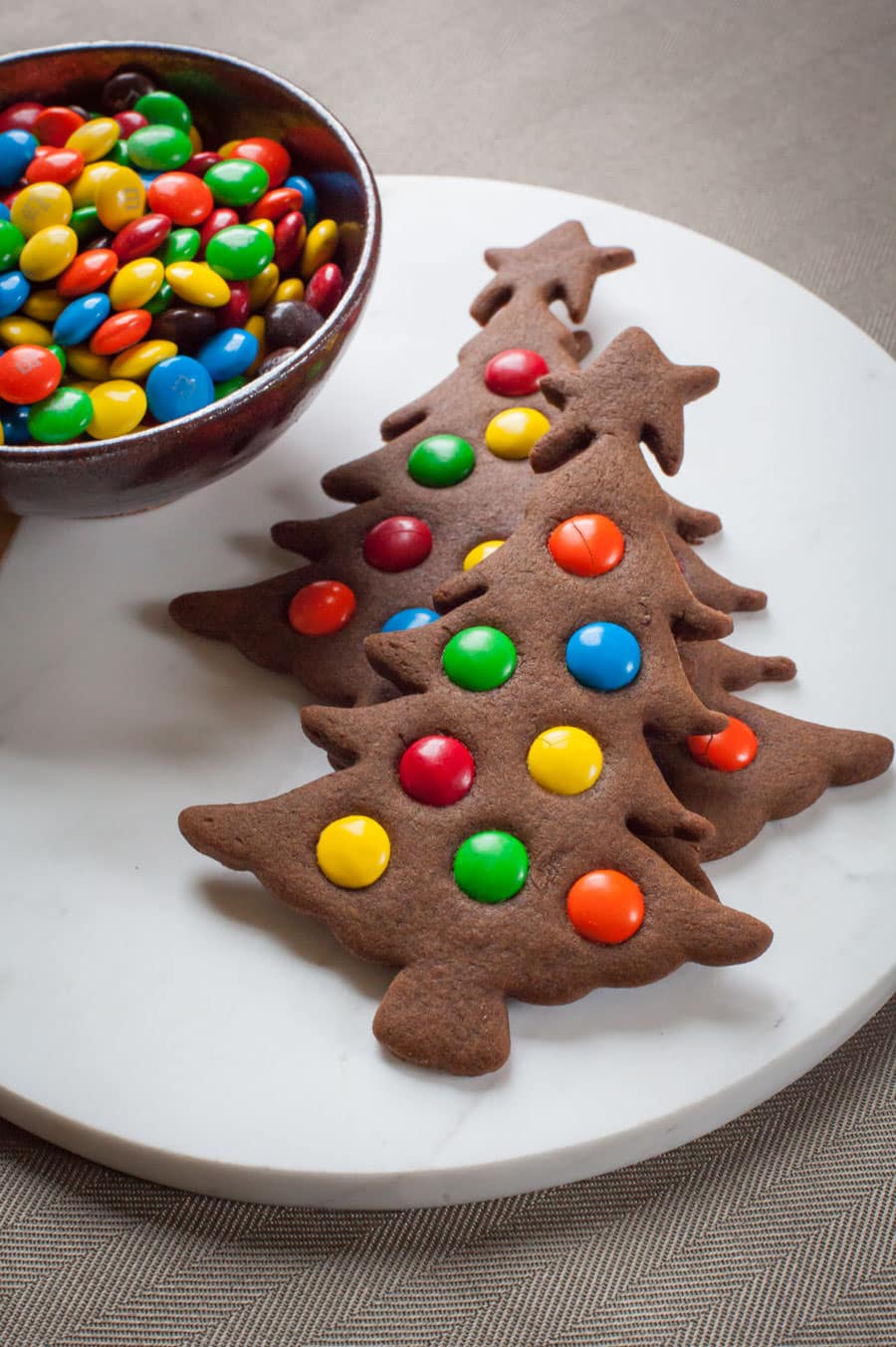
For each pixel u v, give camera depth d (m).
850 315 0.50
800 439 0.42
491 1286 0.34
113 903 0.36
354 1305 0.34
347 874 0.35
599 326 0.45
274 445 0.43
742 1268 0.34
